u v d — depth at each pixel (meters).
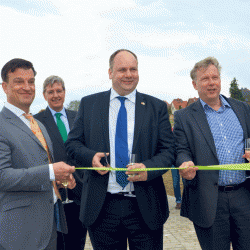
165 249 4.16
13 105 2.04
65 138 3.37
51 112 3.45
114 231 2.32
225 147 2.54
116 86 2.38
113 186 2.30
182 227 5.14
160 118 2.42
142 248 2.28
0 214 1.86
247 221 2.47
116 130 2.35
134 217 2.29
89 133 2.43
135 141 2.30
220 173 2.50
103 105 2.44
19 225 1.85
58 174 1.93
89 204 2.29
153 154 2.33
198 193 2.50
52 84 3.36
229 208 2.50
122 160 2.30
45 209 1.98
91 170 2.32
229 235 2.53
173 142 2.42
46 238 1.95
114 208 2.29
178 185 6.30
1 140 1.86
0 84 2.06
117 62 2.33
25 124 2.02
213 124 2.62
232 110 2.67
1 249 1.80
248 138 2.51
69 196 3.04
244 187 2.54
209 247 2.50
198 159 2.53
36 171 1.87
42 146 2.03
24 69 2.01
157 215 2.28
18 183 1.81
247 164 2.35
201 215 2.46
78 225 3.19
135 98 2.45
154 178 2.34
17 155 1.90
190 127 2.62
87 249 4.32
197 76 2.65
